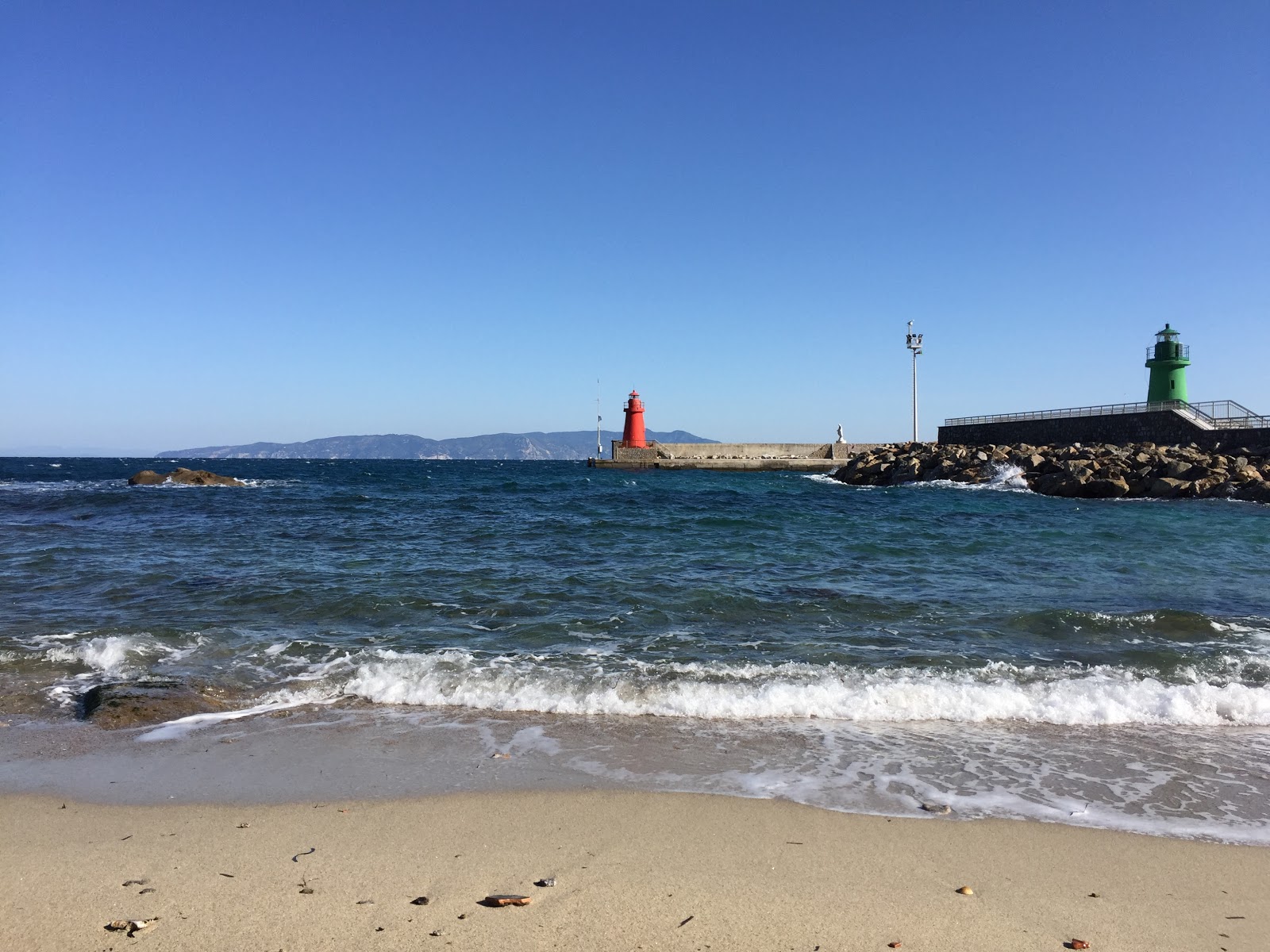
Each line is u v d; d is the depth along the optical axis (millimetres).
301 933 3527
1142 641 9188
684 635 9266
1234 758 5961
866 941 3541
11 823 4637
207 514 24062
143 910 3713
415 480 54188
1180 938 3635
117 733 6227
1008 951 3490
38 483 45781
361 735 6234
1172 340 45719
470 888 3951
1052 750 6047
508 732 6312
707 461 65875
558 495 35188
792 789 5266
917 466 43000
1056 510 26547
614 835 4559
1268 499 28359
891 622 9969
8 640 8734
